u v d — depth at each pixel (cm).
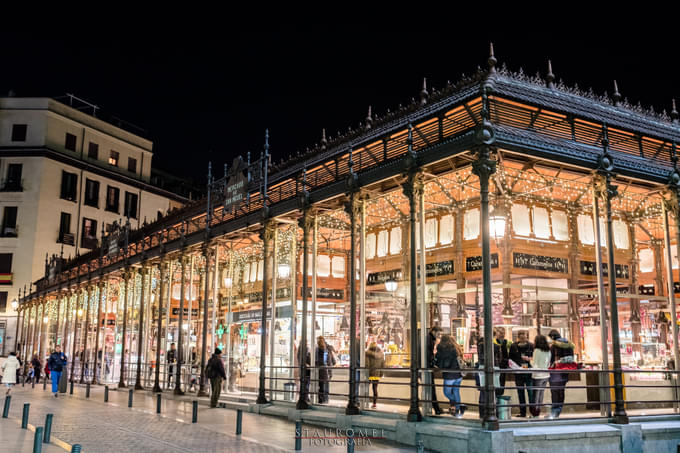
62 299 4606
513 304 1869
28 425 1638
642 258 2205
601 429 1341
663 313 2148
